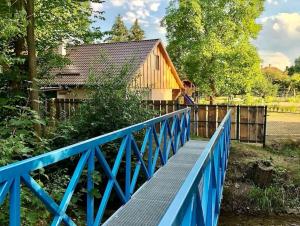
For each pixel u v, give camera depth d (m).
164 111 10.98
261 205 7.87
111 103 6.81
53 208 2.52
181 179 4.83
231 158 8.98
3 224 3.13
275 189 8.09
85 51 18.62
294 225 7.15
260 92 25.00
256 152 9.45
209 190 2.43
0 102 5.11
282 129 12.73
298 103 26.05
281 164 8.89
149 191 4.34
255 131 10.17
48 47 8.34
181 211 1.28
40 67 8.02
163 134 5.76
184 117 7.63
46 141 4.48
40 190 2.36
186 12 18.03
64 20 8.05
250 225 7.19
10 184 2.04
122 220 3.45
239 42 17.98
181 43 18.31
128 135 4.01
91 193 3.15
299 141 10.34
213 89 18.42
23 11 5.65
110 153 6.06
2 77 6.72
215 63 17.53
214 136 2.96
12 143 3.58
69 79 15.77
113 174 3.56
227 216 7.62
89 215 3.18
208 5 18.27
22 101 6.66
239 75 17.41
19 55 7.02
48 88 10.72
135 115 6.87
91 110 6.78
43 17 7.68
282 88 36.19
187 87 25.20
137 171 4.42
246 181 8.41
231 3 18.31
